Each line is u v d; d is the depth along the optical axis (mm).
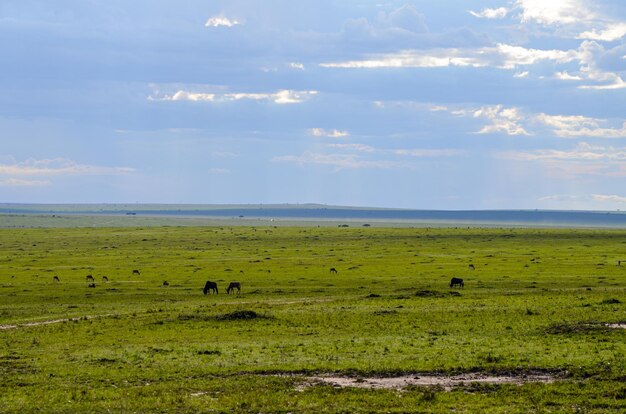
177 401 58625
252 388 63188
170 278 194625
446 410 55125
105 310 131375
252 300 145625
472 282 174875
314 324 103875
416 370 69250
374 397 59094
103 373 71000
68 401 59469
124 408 56875
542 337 87312
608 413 53594
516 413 53906
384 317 109438
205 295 157750
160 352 82625
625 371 66312
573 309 111312
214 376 69062
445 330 95562
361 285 173875
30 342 93250
